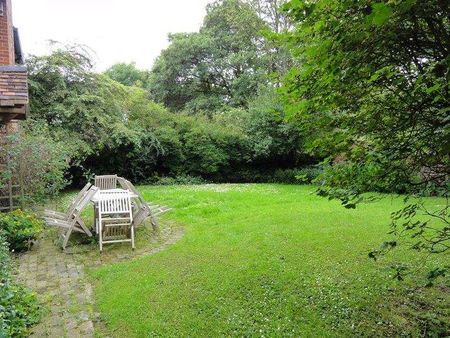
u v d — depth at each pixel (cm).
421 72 253
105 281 532
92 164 1744
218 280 498
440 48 249
